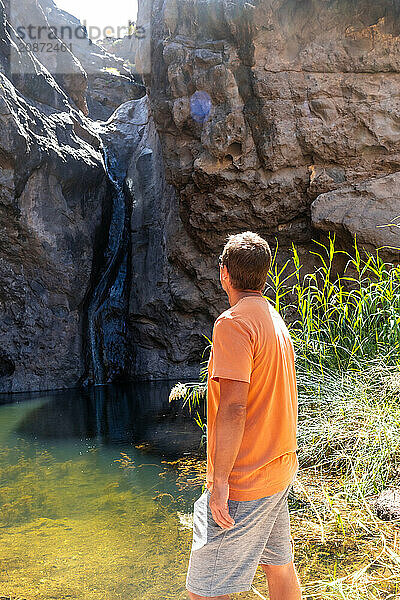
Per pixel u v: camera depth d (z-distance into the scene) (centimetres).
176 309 1043
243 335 207
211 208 906
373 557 304
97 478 479
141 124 1495
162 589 282
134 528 363
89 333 1112
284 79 803
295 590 229
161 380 1058
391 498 363
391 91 770
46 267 1023
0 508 412
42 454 564
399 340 512
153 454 545
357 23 779
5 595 280
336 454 437
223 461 203
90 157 1149
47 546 339
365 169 789
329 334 567
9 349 1002
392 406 448
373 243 740
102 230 1192
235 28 814
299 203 845
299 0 790
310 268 868
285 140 814
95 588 285
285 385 218
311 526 345
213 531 211
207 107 855
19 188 955
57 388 1025
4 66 998
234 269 228
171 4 862
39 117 1031
